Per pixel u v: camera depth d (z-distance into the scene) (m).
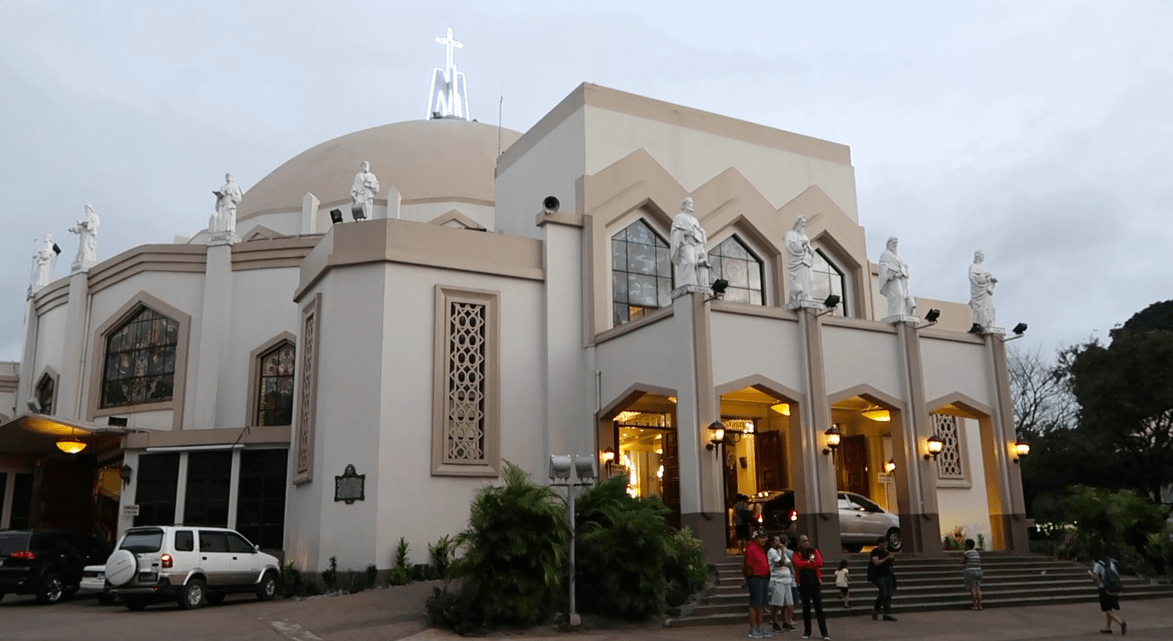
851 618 16.48
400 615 15.16
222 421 26.39
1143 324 44.66
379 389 20.33
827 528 19.19
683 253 19.36
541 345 22.42
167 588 16.81
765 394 20.06
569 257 22.92
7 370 33.44
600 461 21.44
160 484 23.05
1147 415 35.12
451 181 33.34
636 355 20.61
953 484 27.00
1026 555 21.97
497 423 21.36
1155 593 21.28
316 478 20.53
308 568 20.36
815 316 20.27
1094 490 25.59
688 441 18.44
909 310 21.98
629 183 23.78
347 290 21.14
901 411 21.27
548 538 14.39
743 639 13.80
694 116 25.30
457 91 43.94
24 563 18.44
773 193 26.06
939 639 13.91
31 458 26.56
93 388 28.27
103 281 29.25
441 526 20.27
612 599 15.07
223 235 27.42
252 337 26.88
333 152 35.09
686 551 16.72
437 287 21.41
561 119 24.62
